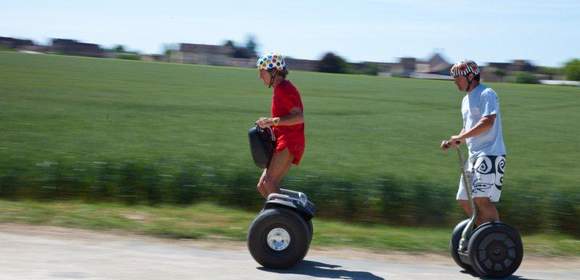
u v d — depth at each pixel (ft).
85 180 37.42
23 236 25.99
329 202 36.50
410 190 37.24
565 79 384.68
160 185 37.29
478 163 23.43
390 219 35.99
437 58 439.63
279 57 23.12
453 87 222.69
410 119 113.29
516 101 174.19
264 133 23.49
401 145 76.18
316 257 25.55
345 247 27.53
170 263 23.13
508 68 411.75
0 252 23.22
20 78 154.20
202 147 63.98
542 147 82.58
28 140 60.90
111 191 37.14
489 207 23.81
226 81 189.37
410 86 221.66
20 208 30.60
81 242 25.64
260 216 23.13
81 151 55.06
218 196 37.14
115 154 54.19
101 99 116.98
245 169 42.60
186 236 27.66
